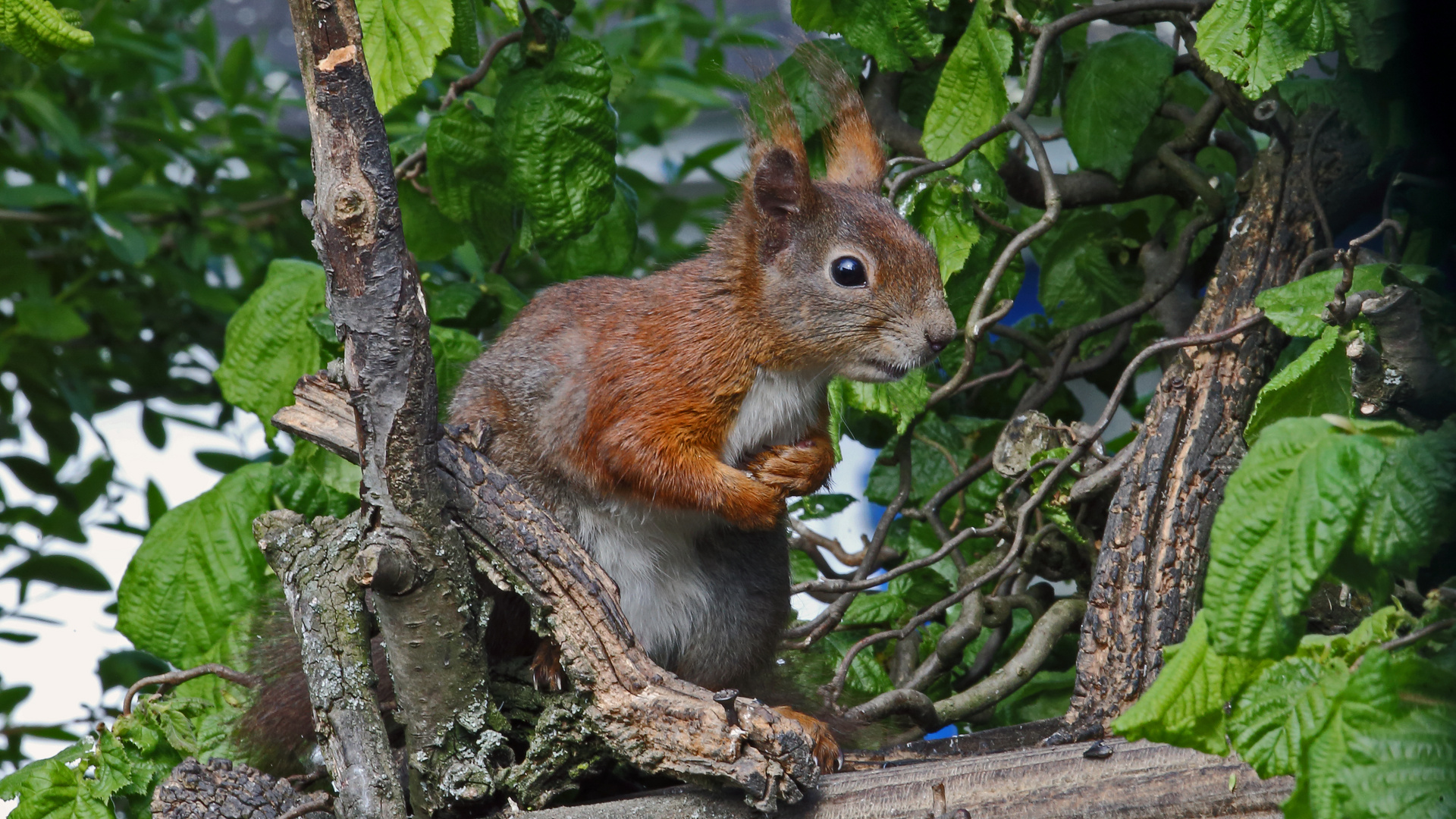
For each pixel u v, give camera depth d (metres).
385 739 4.66
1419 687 3.49
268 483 6.53
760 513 5.59
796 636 6.50
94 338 9.89
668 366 5.71
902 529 7.50
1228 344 5.64
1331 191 6.02
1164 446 5.37
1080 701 5.04
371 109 4.20
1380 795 3.33
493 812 4.64
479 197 7.28
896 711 6.07
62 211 9.21
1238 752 3.61
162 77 9.81
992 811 4.17
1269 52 5.40
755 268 5.88
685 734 4.32
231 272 11.91
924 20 6.67
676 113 10.98
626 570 5.89
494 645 5.42
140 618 6.32
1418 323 4.70
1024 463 6.39
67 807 5.15
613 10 10.41
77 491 9.26
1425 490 3.35
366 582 4.38
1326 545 3.33
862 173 6.54
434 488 4.45
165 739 5.39
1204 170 7.49
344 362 4.48
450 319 7.36
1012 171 7.56
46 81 9.49
